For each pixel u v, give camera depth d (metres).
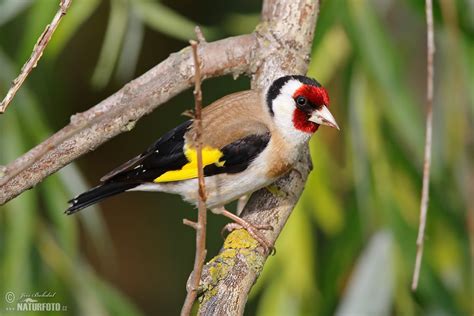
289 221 10.18
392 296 9.53
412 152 9.77
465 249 9.95
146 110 7.77
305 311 10.10
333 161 10.69
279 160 8.09
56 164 7.31
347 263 10.02
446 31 9.52
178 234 14.77
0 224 9.89
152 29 14.94
